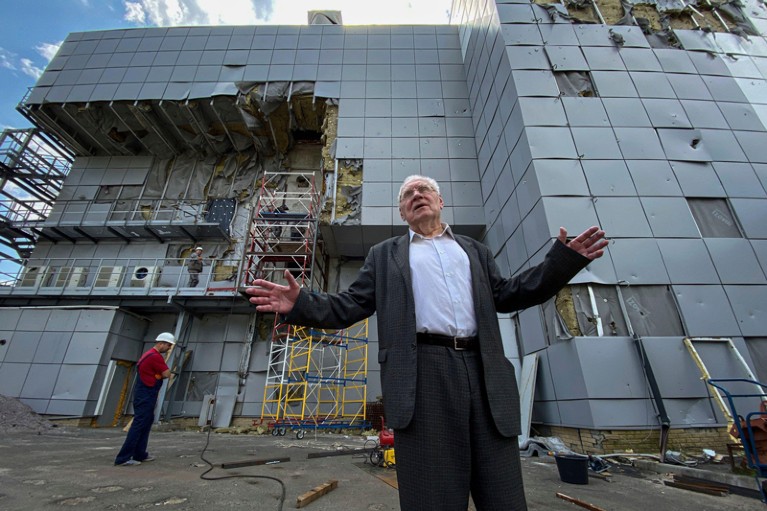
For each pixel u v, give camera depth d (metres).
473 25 12.12
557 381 6.42
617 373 5.75
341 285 12.43
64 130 13.73
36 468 3.88
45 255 13.09
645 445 5.29
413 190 1.72
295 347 10.54
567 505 3.03
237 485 3.32
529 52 8.83
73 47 13.98
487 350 1.25
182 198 14.12
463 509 1.06
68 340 10.12
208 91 12.86
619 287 6.35
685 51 8.77
